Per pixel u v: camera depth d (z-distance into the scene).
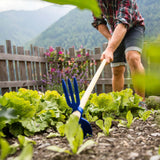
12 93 1.45
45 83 4.88
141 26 2.36
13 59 4.16
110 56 1.90
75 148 0.72
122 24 2.03
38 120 1.27
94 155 0.71
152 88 0.19
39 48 4.86
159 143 0.88
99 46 4.47
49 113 1.33
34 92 1.54
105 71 4.32
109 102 1.64
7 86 4.04
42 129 1.22
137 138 1.00
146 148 0.78
